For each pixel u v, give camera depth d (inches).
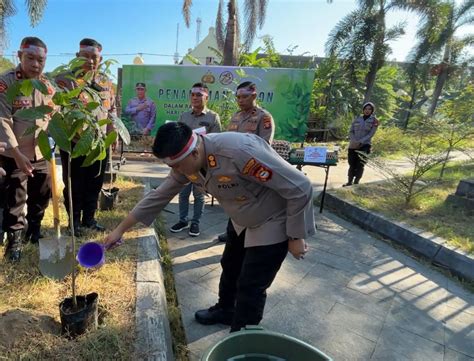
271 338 52.6
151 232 133.6
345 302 111.0
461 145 292.8
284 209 72.3
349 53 538.6
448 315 108.0
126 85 346.3
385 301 113.3
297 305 107.3
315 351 50.2
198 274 120.8
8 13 446.3
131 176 225.9
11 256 101.0
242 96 129.0
